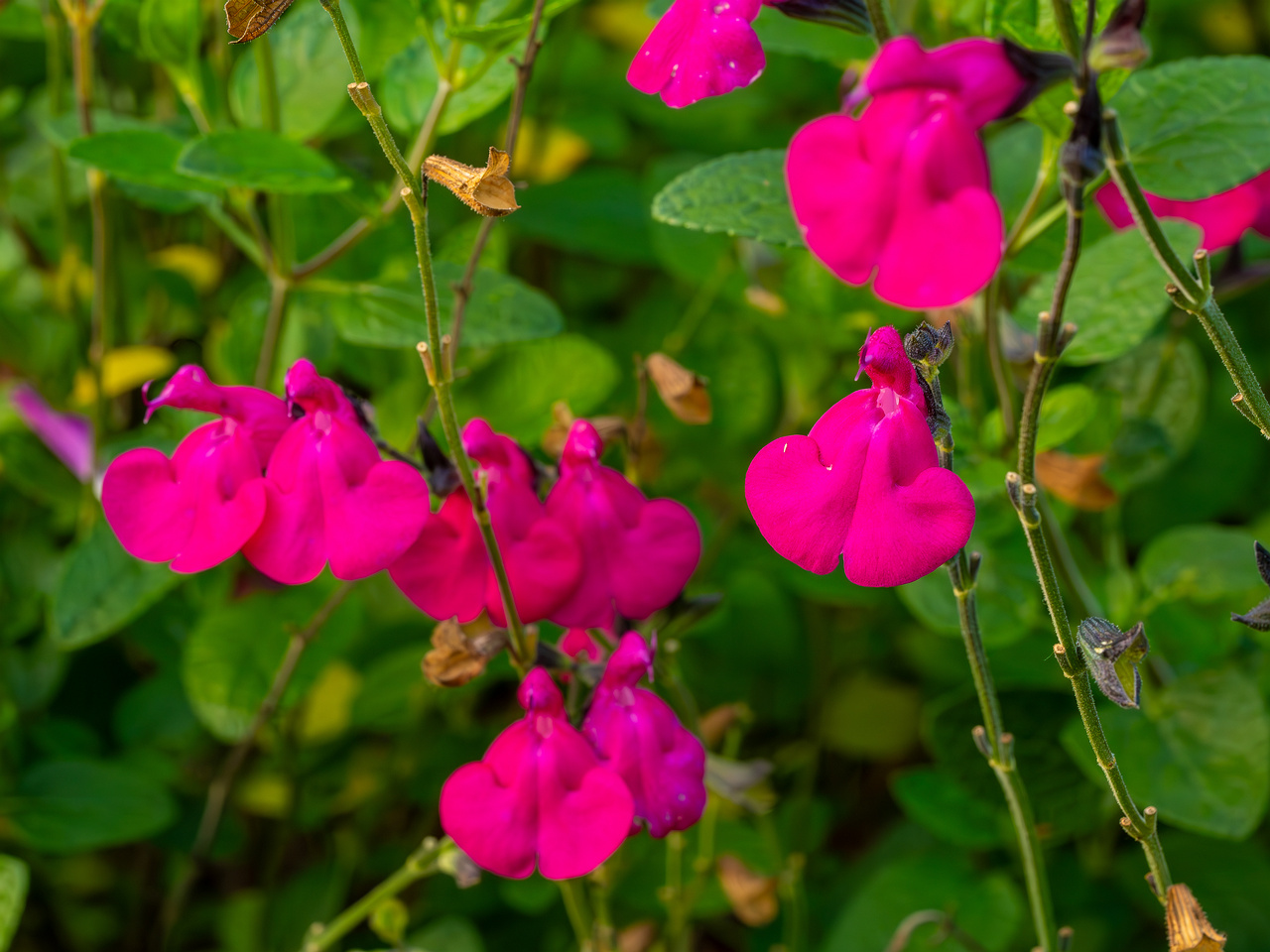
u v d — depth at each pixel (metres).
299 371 0.36
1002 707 0.43
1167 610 0.44
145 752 0.47
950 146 0.33
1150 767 0.41
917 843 0.47
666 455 0.49
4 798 0.44
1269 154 0.39
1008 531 0.42
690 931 0.45
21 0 0.48
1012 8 0.38
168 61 0.43
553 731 0.36
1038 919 0.38
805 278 0.46
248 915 0.48
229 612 0.45
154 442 0.46
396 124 0.44
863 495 0.34
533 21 0.40
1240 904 0.45
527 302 0.43
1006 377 0.41
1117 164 0.33
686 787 0.37
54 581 0.48
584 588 0.37
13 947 0.49
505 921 0.47
